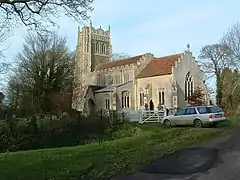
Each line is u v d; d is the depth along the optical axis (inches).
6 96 1967.3
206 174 439.2
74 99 2237.9
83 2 778.8
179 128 1131.3
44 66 1994.3
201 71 2527.1
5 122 1219.2
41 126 1264.8
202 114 1179.9
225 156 553.3
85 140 1152.8
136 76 2642.7
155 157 576.4
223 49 2337.6
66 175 468.1
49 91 1947.6
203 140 754.2
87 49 3639.3
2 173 497.0
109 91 2573.8
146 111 1695.4
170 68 2436.0
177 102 2381.9
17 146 1085.8
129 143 801.6
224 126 1140.5
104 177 448.8
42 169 515.5
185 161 529.0
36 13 763.4
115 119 1524.4
